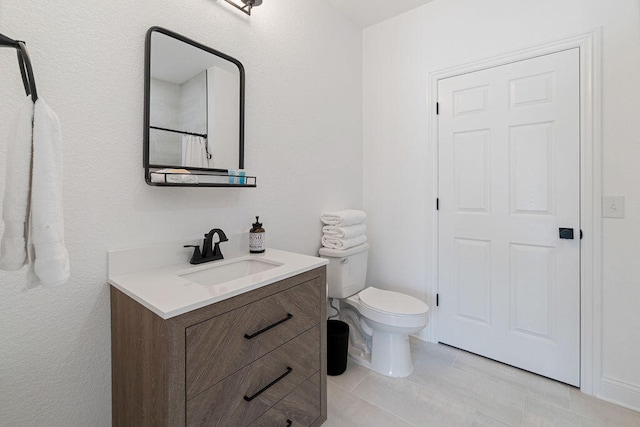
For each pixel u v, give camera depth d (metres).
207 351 0.92
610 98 1.59
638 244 1.54
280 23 1.80
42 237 0.68
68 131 1.02
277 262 1.38
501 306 1.98
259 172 1.70
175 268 1.26
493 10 1.94
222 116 1.47
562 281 1.76
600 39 1.61
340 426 1.46
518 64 1.87
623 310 1.59
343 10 2.27
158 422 0.88
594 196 1.64
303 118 1.98
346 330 1.95
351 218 2.13
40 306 0.98
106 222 1.12
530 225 1.86
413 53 2.28
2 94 0.90
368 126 2.54
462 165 2.10
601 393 1.65
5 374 0.93
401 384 1.79
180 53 1.31
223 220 1.52
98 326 1.11
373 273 2.55
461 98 2.09
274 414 1.17
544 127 1.80
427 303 2.28
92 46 1.06
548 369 1.82
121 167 1.15
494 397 1.67
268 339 1.13
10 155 0.67
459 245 2.13
